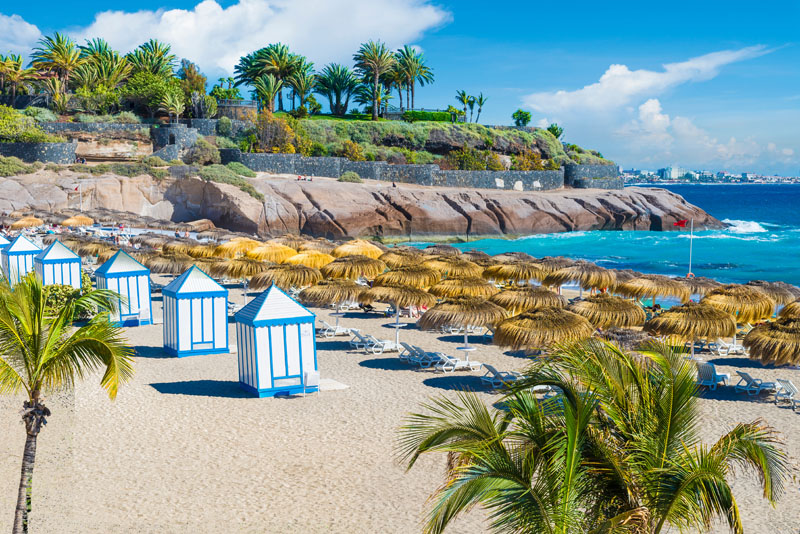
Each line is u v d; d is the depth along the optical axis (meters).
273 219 69.31
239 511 11.05
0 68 82.69
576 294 36.19
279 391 17.48
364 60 107.00
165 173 70.25
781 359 17.67
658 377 7.45
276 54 102.50
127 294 26.47
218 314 22.48
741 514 10.91
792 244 72.25
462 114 111.56
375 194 75.12
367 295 23.61
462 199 79.06
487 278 31.69
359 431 14.88
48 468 12.56
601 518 6.87
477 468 6.65
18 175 67.19
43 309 10.27
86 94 84.81
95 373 18.91
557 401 7.47
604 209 87.00
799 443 14.13
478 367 20.53
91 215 59.97
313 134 95.06
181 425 15.13
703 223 89.56
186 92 91.50
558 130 118.62
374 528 10.53
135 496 11.54
